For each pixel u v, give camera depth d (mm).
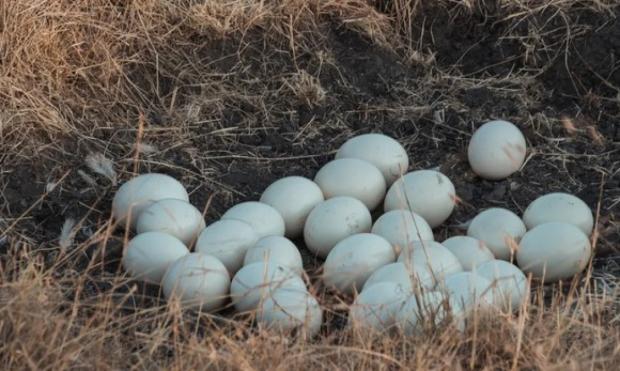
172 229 16625
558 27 21344
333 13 21719
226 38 21016
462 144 19859
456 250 16391
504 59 21531
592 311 15125
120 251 16953
